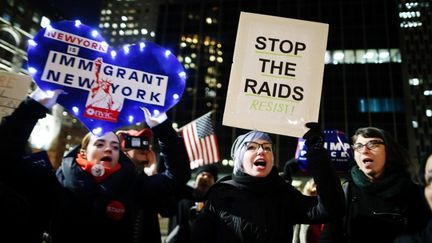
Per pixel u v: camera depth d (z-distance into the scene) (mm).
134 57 3318
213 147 6414
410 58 56344
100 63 3229
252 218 2830
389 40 47781
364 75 47094
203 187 5648
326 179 2746
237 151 3133
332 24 50312
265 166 2977
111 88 3215
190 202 5395
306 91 3273
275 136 45406
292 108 3238
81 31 3230
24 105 2789
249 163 3004
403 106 44875
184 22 56562
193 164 6527
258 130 3203
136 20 84250
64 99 3072
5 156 2631
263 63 3363
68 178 2924
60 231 2818
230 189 3027
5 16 26766
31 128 2785
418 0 59156
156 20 57969
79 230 2799
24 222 2777
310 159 2814
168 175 3141
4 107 3260
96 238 2807
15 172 2758
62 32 3178
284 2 53031
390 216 2975
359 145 3270
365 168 3215
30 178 2846
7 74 3338
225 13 55500
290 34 3420
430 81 54625
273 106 3254
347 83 47281
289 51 3381
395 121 44406
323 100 47344
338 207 2734
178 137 3193
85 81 3158
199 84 52688
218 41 54406
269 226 2822
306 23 3434
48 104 2900
